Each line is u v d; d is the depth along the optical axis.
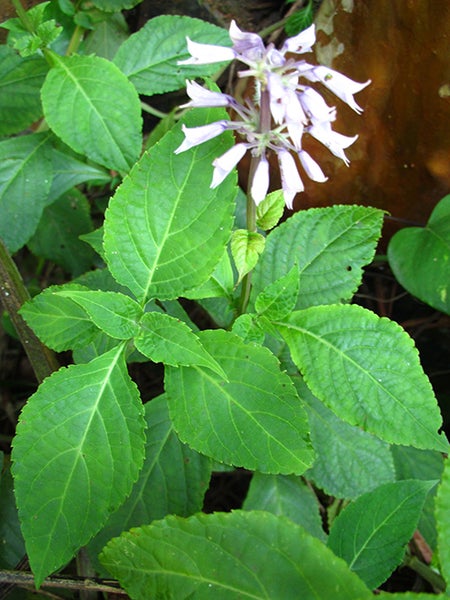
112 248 0.24
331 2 0.34
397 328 0.24
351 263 0.28
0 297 0.29
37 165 0.34
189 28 0.34
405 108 0.34
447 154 0.35
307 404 0.30
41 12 0.32
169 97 0.42
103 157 0.31
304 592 0.17
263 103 0.21
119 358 0.24
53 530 0.22
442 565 0.18
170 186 0.24
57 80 0.31
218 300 0.31
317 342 0.25
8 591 0.28
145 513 0.27
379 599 0.17
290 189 0.21
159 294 0.25
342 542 0.23
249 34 0.20
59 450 0.23
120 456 0.23
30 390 0.43
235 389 0.23
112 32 0.38
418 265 0.34
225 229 0.24
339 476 0.29
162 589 0.19
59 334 0.25
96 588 0.24
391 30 0.33
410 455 0.32
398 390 0.24
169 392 0.24
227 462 0.23
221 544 0.18
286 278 0.25
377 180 0.37
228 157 0.21
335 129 0.36
